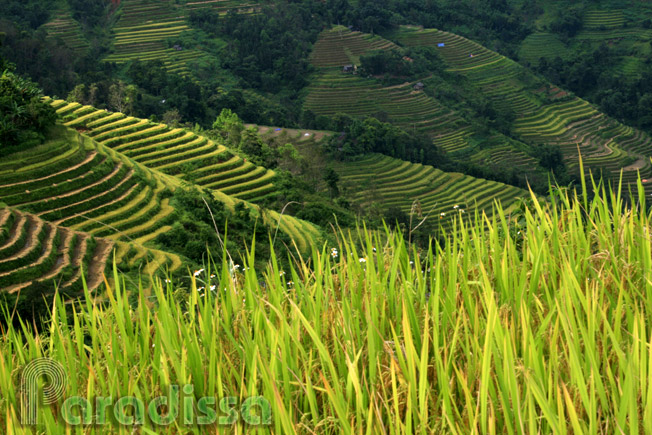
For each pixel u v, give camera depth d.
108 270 31.77
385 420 2.18
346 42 176.50
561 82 174.75
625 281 2.79
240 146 78.31
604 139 140.75
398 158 104.88
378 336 2.49
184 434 2.21
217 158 67.25
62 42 136.75
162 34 169.62
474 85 161.25
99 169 47.34
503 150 128.75
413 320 2.52
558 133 142.12
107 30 170.88
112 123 69.69
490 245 3.38
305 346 2.72
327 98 153.88
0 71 54.81
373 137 104.56
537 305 2.56
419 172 98.88
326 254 3.27
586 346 2.03
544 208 3.57
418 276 2.91
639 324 2.25
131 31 169.88
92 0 178.25
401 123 142.38
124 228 43.00
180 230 40.69
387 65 158.88
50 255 31.69
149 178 51.03
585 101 155.12
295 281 2.95
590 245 3.37
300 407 2.36
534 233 3.24
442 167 103.69
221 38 172.25
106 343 2.87
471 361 2.28
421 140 110.31
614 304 2.59
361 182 93.88
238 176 65.94
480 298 2.74
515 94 158.00
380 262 3.16
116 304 2.81
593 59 176.00
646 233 2.92
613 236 3.30
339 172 97.00
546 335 2.44
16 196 42.09
